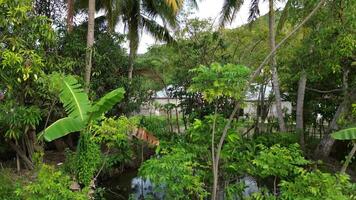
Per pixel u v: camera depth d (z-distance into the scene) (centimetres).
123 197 1009
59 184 511
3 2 631
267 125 1680
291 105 1845
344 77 1050
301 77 1179
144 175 586
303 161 545
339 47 746
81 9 1404
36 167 802
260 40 1653
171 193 587
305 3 780
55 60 904
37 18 736
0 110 745
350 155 595
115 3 1440
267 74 1634
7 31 681
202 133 643
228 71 548
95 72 1134
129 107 1355
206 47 1560
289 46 1208
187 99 1534
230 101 1265
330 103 1554
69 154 766
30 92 791
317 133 1691
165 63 1788
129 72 1446
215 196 579
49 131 517
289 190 495
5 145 1052
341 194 475
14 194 590
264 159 544
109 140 743
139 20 1722
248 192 676
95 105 552
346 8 709
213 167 581
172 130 1494
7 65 642
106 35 1320
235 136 615
